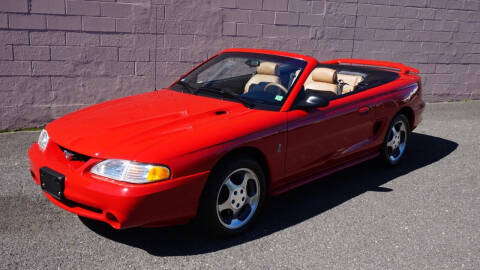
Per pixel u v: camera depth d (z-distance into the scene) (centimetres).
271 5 771
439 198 465
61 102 667
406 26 888
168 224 331
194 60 740
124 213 305
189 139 331
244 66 462
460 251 364
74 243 346
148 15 689
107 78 688
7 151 551
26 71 636
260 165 383
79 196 318
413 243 372
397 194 470
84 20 652
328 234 380
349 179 508
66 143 338
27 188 442
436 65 938
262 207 415
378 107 496
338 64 619
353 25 845
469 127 759
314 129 419
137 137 332
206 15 729
